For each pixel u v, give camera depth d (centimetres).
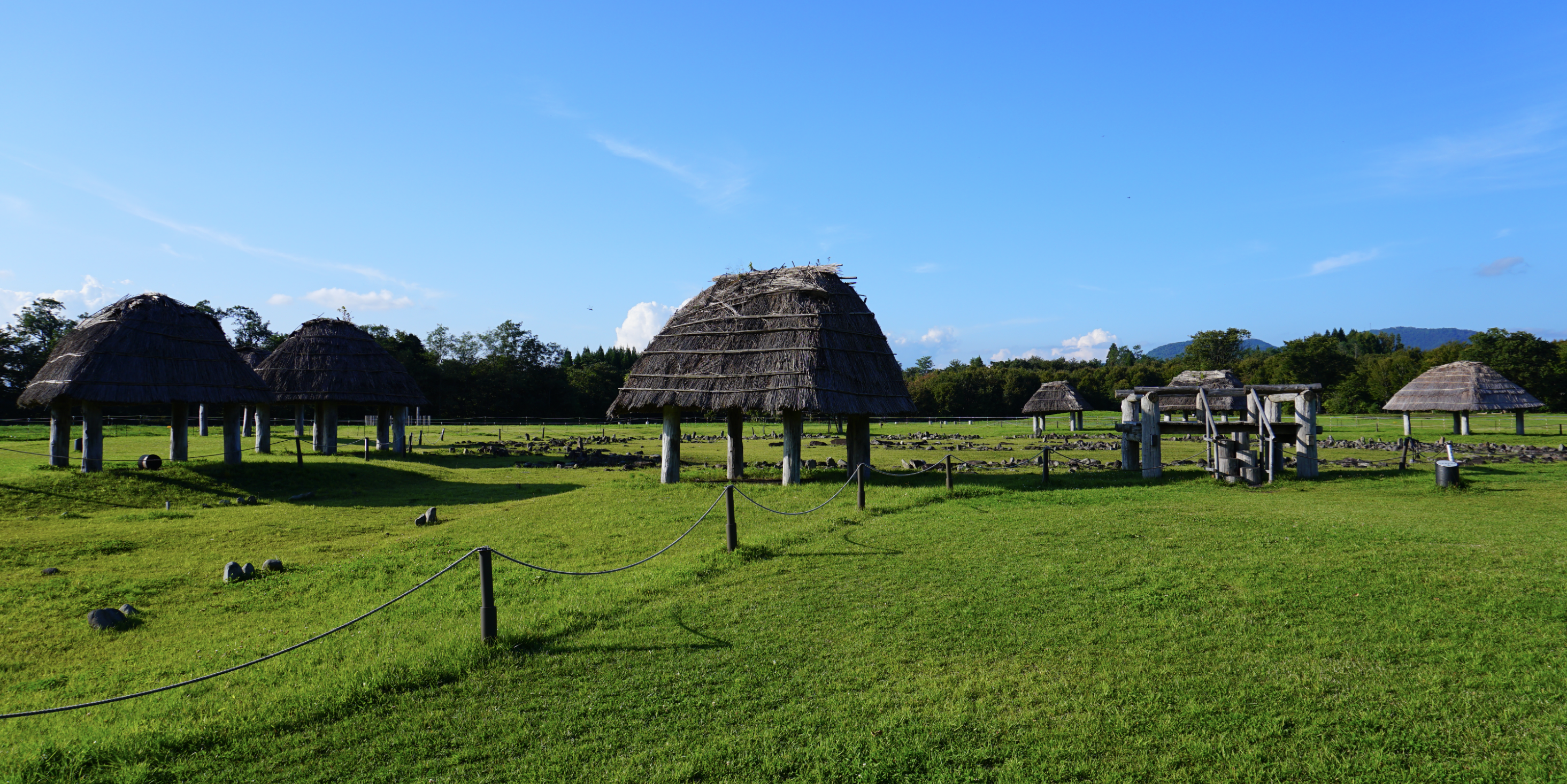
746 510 1723
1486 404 3859
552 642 827
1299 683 671
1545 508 1466
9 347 6300
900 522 1442
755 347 2245
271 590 1166
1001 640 795
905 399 2402
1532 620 783
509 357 9525
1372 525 1268
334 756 602
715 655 783
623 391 2352
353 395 3331
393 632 929
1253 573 980
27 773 567
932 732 613
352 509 1978
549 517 1741
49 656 902
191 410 5216
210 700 727
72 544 1484
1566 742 556
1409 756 554
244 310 8775
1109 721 620
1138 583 968
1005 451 3825
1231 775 543
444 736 629
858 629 842
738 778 560
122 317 2356
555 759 588
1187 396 2661
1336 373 9031
